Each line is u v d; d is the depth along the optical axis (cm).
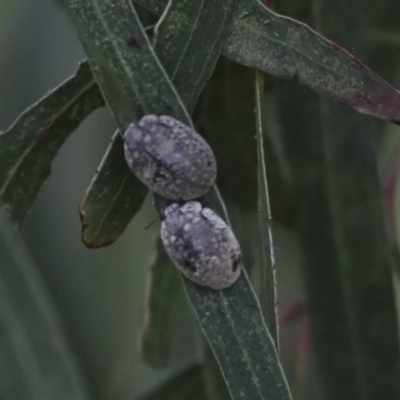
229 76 17
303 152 17
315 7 17
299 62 15
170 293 17
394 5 17
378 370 17
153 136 15
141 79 15
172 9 15
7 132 16
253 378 15
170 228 15
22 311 15
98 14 15
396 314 17
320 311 17
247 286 15
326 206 17
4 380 15
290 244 17
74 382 15
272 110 17
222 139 17
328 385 17
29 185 16
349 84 15
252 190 17
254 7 15
